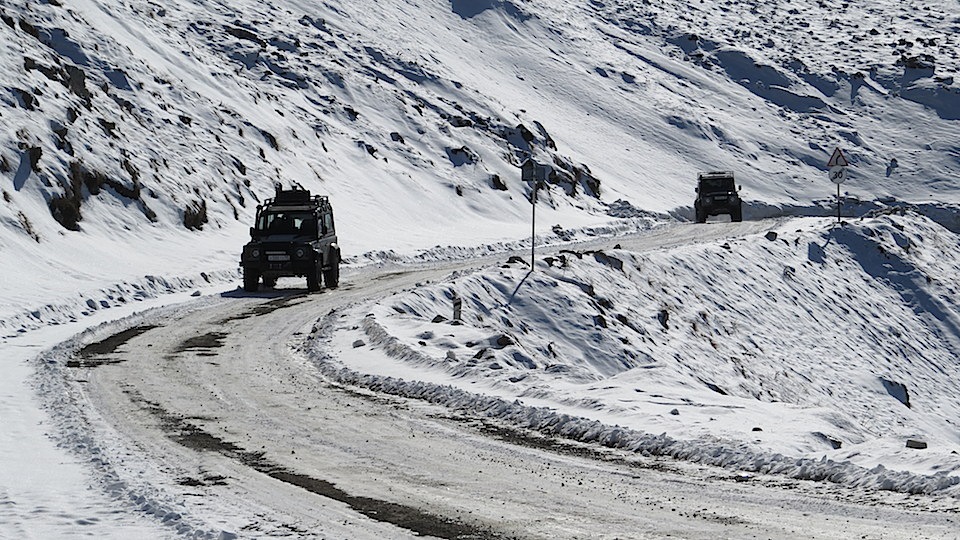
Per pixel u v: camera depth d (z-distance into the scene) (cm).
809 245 7975
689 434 2161
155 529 1567
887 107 19850
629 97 18038
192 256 6756
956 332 7519
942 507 1609
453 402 2641
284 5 15612
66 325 4378
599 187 13725
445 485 1823
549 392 2659
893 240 8412
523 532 1527
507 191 12038
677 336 5753
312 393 2819
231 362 3381
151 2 12938
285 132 10369
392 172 11012
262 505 1691
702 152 16712
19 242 5650
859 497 1695
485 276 5312
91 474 1922
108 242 6431
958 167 17562
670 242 8762
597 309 5391
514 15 19888
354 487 1812
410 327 3891
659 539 1479
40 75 7425
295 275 5656
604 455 2061
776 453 1958
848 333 6975
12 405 2605
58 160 6631
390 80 14000
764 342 6353
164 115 8731
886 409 6072
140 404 2644
